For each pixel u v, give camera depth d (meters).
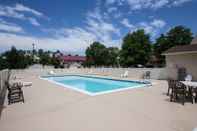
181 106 7.02
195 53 15.05
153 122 5.24
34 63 49.12
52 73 26.98
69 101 8.02
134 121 5.34
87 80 20.70
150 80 17.22
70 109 6.67
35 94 9.84
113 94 9.77
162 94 9.68
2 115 5.99
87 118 5.64
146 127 4.87
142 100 8.14
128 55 37.12
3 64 35.25
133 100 8.15
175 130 4.64
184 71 16.05
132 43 36.72
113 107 6.91
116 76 23.12
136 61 36.25
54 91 10.90
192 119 5.45
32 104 7.48
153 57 39.06
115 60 52.28
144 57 36.44
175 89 7.79
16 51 37.47
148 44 37.03
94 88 13.91
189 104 7.33
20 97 8.75
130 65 36.78
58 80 20.64
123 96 9.13
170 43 34.31
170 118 5.57
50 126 5.00
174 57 17.06
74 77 24.19
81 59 64.56
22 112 6.32
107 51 51.56
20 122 5.32
